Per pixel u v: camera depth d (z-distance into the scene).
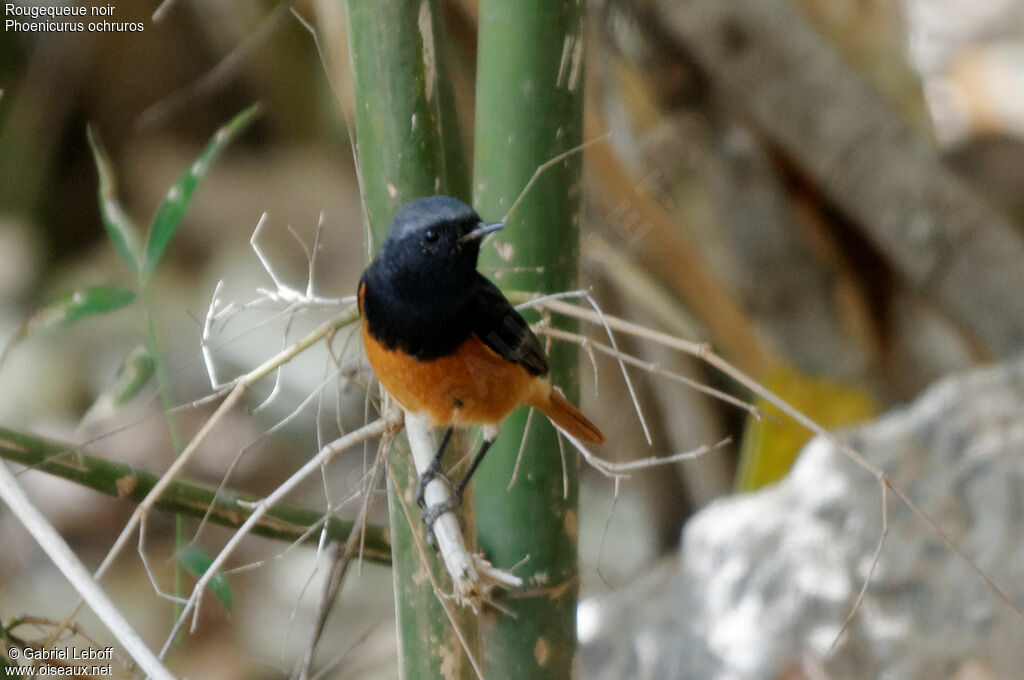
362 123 5.57
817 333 11.95
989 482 9.05
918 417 9.72
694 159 11.72
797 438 11.43
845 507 9.36
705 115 11.61
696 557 9.90
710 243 11.98
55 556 4.88
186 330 16.45
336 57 8.75
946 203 11.45
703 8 11.02
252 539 14.23
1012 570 8.57
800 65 11.15
